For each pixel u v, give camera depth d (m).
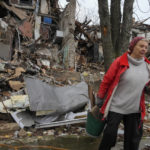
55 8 17.86
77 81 8.09
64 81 7.73
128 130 2.39
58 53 15.30
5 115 3.96
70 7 14.65
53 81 7.26
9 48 11.34
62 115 4.14
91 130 2.65
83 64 15.78
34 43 13.70
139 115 2.39
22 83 5.83
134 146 2.35
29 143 3.06
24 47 13.35
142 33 19.53
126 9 4.01
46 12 17.22
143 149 3.00
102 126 2.61
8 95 5.04
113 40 4.24
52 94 4.34
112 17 4.26
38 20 16.77
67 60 14.20
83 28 17.34
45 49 14.84
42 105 3.92
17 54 11.51
